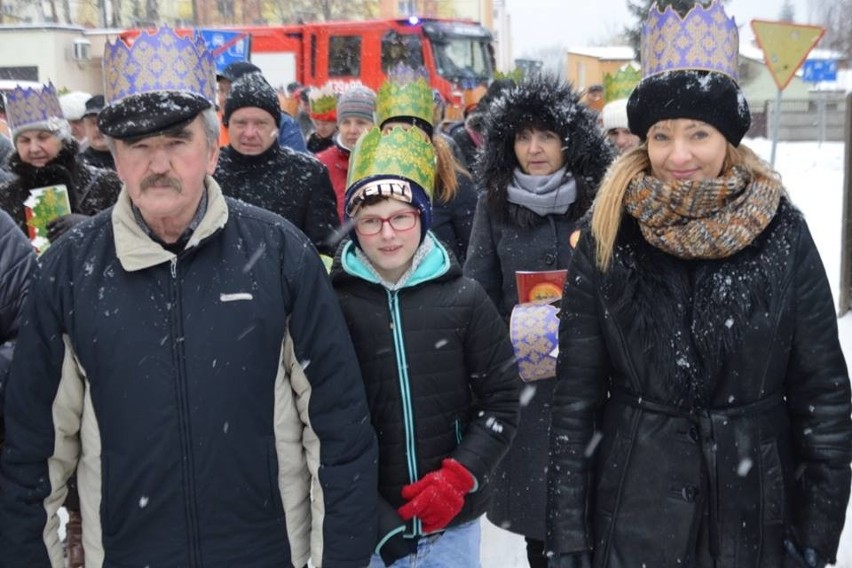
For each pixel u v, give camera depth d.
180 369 2.10
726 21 2.16
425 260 2.56
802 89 39.50
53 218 3.76
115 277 2.14
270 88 4.29
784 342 2.12
